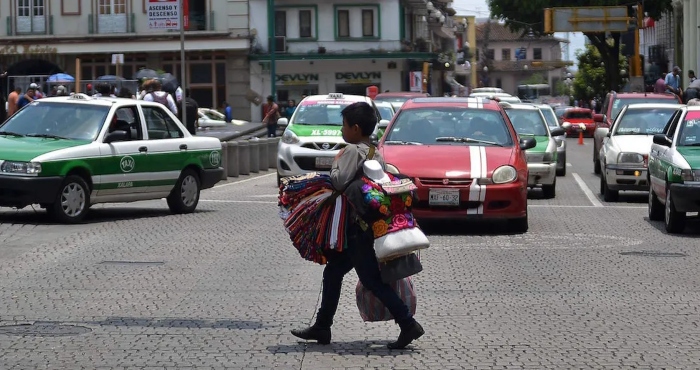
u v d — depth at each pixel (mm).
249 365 8203
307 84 70938
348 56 70438
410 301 8758
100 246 14742
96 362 8258
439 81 90688
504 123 17625
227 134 45469
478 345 8961
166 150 18750
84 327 9578
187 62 69375
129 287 11641
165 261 13477
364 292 8672
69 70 68688
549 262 13680
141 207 20500
